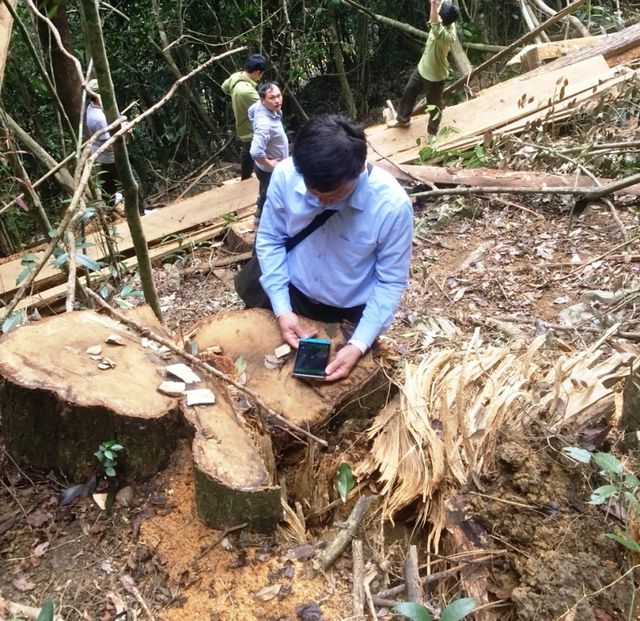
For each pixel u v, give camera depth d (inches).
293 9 345.7
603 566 65.4
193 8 339.0
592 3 380.8
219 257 219.0
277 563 69.8
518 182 210.4
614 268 167.3
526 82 266.1
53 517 75.2
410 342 141.9
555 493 72.2
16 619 60.8
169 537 72.5
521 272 175.9
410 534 80.1
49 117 290.4
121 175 97.8
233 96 219.0
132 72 348.5
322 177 71.5
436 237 202.4
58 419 75.1
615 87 249.4
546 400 85.7
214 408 78.4
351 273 90.7
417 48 410.9
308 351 88.9
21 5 202.7
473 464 78.4
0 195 215.6
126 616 65.5
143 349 87.7
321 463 85.5
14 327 88.5
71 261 97.5
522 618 63.2
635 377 79.8
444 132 241.4
